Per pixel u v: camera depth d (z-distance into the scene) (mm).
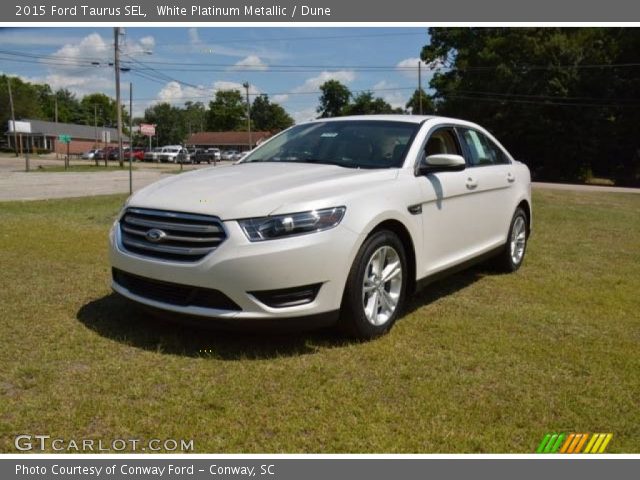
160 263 3582
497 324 4359
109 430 2705
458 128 5305
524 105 38219
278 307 3473
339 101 94812
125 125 116062
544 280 5922
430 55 49750
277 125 128375
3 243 6934
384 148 4578
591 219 12047
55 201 12461
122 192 16172
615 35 38469
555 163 39500
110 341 3742
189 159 55188
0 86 87875
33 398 2957
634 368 3604
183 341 3771
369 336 3895
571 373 3502
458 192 4805
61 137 39844
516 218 6203
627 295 5383
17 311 4293
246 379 3242
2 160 54594
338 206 3652
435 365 3527
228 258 3398
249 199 3551
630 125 37844
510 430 2814
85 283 5113
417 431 2766
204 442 2639
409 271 4336
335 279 3594
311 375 3322
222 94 118312
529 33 39219
